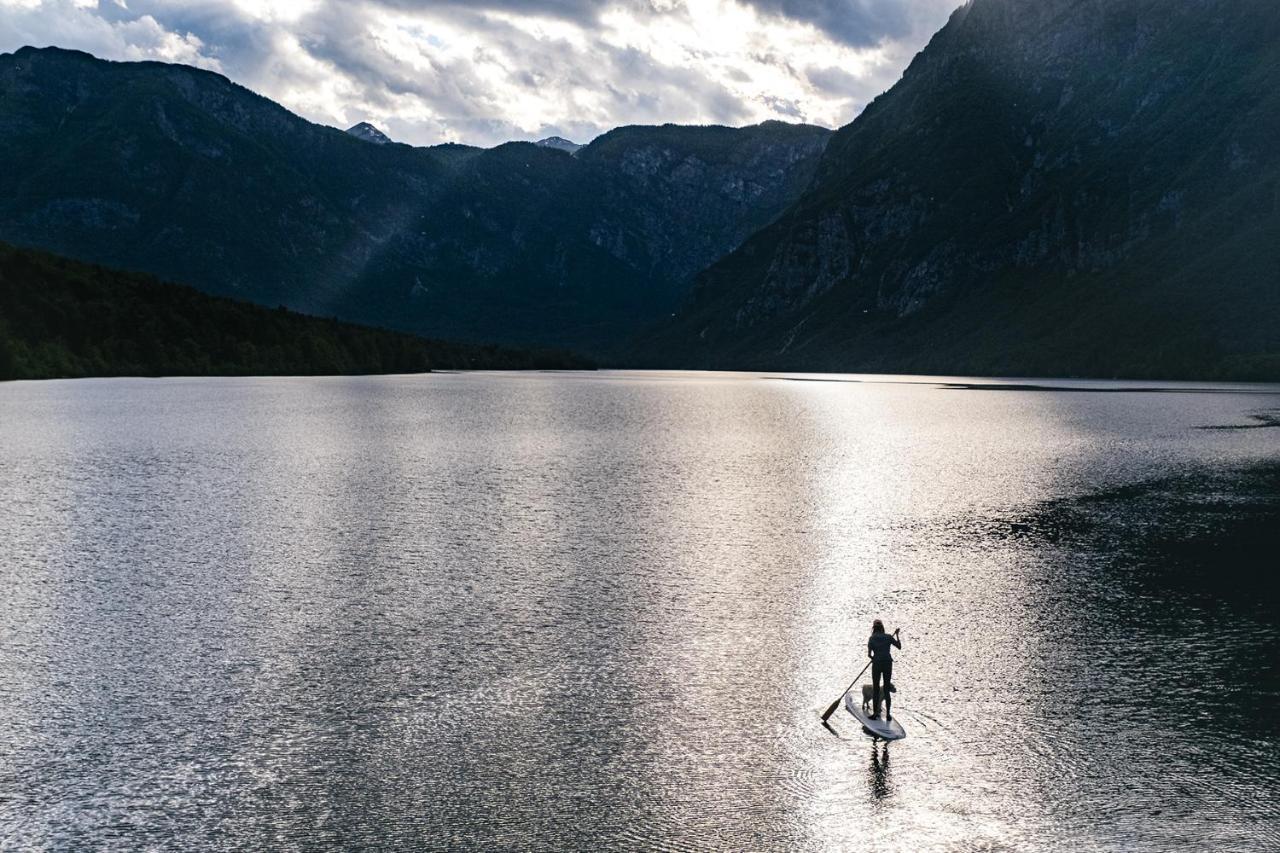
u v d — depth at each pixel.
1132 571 45.97
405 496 68.38
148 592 41.94
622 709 29.34
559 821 23.06
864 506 64.88
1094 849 21.94
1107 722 28.27
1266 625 37.19
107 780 24.91
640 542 52.75
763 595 41.78
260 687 30.86
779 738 27.44
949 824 23.02
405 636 35.97
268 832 22.56
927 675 32.12
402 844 22.09
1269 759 25.92
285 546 51.34
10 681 31.34
